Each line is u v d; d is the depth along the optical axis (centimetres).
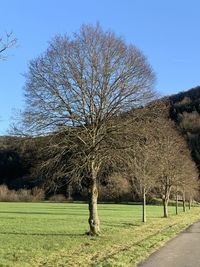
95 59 2641
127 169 2930
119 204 10044
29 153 2695
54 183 2672
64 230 3241
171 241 2620
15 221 4338
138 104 2712
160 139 4822
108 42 2680
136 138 2680
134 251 2047
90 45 2648
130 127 2659
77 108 2630
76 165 2619
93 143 2625
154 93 3197
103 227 3488
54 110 2606
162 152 4947
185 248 2261
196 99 11100
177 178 5191
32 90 2628
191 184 6700
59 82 2606
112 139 2648
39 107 2616
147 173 4222
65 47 2630
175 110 10450
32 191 11012
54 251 2012
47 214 5809
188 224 4153
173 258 1881
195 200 10069
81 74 2622
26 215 5528
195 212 6819
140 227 3591
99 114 2647
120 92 2670
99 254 1930
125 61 2688
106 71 2650
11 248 2122
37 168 2658
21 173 10919
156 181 4828
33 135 2616
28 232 3061
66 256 1853
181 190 6500
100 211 6850
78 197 10494
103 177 3014
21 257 1800
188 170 6138
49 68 2617
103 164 2798
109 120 2655
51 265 1603
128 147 2653
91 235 2762
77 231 3142
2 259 1738
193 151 9394
